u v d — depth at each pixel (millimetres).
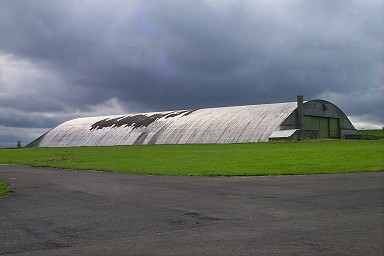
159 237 9016
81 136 90188
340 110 74000
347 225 9414
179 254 7492
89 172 30125
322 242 7914
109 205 14055
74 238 9273
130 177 25047
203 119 76375
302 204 12758
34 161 45188
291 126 64812
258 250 7516
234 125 68750
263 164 29297
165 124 80562
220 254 7371
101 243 8703
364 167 24938
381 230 8820
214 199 14688
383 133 93375
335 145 48625
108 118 97500
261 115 68875
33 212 13203
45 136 98812
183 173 26031
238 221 10484
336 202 12852
